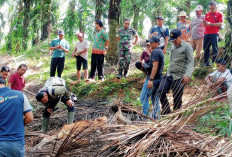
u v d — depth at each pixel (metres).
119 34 9.02
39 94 5.04
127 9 12.66
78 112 6.39
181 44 5.28
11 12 15.62
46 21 15.41
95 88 8.59
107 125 4.06
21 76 6.76
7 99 3.42
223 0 7.74
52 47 9.55
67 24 15.27
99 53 9.32
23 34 15.59
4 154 3.27
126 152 3.53
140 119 4.80
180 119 4.07
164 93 5.40
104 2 13.62
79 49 9.60
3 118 3.35
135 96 7.70
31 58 14.32
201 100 4.38
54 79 5.29
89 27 14.98
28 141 5.05
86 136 4.09
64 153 3.98
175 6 12.20
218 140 3.90
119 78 8.99
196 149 3.56
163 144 3.69
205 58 7.99
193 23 8.73
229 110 4.34
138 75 9.25
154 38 5.43
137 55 12.84
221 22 7.92
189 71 5.11
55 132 5.39
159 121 4.18
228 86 4.98
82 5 15.02
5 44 16.34
